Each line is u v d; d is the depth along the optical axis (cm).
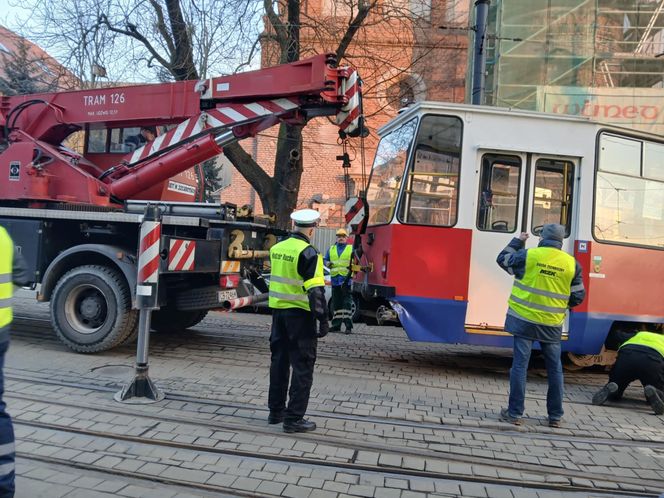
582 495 372
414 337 660
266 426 459
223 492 348
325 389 582
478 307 657
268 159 1945
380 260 699
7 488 273
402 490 362
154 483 357
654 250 697
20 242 698
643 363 580
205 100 723
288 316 448
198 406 499
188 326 860
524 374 504
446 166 664
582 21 1603
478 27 1100
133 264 670
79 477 360
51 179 727
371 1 1232
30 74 1375
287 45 1194
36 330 809
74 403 491
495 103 1612
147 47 1267
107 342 658
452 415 518
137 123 767
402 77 1479
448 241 657
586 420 534
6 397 500
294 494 348
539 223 670
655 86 1583
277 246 460
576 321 664
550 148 666
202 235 703
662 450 460
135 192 750
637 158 698
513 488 376
